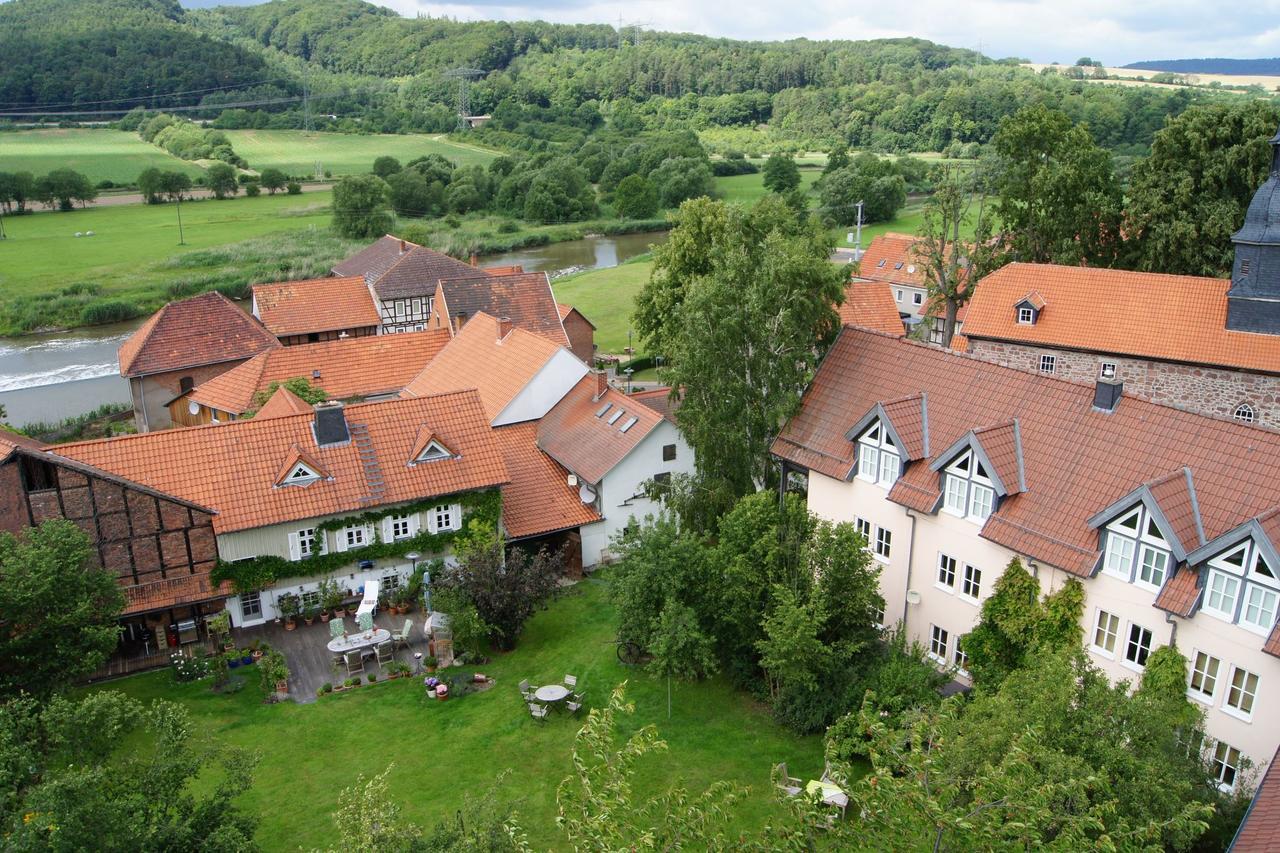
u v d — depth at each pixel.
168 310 77.25
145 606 41.78
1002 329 63.09
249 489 44.34
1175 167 64.62
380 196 164.00
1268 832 21.73
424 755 35.94
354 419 47.88
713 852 20.45
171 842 24.28
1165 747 26.27
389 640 41.78
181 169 194.38
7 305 117.12
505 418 58.47
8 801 23.64
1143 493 30.81
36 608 33.50
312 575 45.34
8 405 86.00
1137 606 31.69
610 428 53.38
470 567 42.53
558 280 135.25
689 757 35.66
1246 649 28.91
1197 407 56.72
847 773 21.69
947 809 20.20
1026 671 28.77
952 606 38.16
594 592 49.19
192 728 27.84
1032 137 70.56
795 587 36.97
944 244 72.44
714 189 197.12
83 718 25.53
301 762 35.47
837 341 46.34
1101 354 59.28
